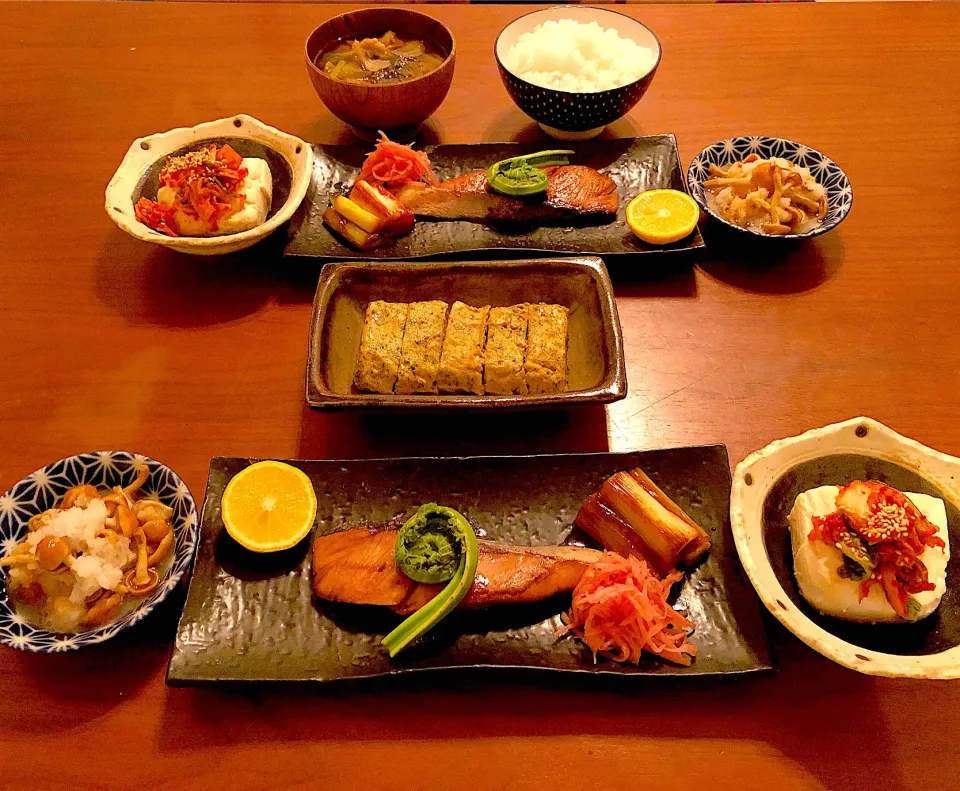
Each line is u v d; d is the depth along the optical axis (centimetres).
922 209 61
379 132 63
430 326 52
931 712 40
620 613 40
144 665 42
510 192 58
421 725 40
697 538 42
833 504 41
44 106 71
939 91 70
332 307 52
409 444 50
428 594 41
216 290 58
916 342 54
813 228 58
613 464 47
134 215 57
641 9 79
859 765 38
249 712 40
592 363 51
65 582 41
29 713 40
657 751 39
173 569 41
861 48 75
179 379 53
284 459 49
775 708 40
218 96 72
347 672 40
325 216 60
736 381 53
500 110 71
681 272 58
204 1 82
